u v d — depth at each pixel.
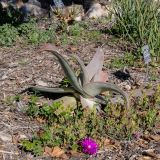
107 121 1.23
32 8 2.25
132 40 1.79
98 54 1.39
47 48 1.24
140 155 1.16
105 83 1.27
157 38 1.73
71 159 1.11
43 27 1.98
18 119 1.24
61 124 1.22
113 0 2.02
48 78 1.50
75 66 1.61
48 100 1.35
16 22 2.03
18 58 1.64
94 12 2.19
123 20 1.90
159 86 1.40
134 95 1.42
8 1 2.27
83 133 1.17
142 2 1.88
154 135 1.25
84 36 1.91
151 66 1.66
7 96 1.35
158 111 1.34
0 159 1.09
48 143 1.14
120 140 1.21
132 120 1.24
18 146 1.14
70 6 2.24
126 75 1.57
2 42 1.76
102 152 1.15
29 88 1.38
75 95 1.32
